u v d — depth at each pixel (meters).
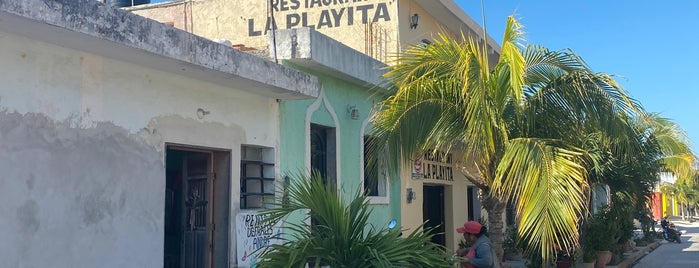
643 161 15.49
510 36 8.10
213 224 8.39
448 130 8.17
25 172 5.73
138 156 7.00
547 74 8.38
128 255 6.82
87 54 6.40
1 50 5.56
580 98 8.10
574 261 14.41
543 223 6.91
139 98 7.04
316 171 7.31
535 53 8.35
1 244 5.48
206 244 8.38
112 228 6.62
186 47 6.73
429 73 8.09
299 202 7.00
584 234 16.06
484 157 8.20
